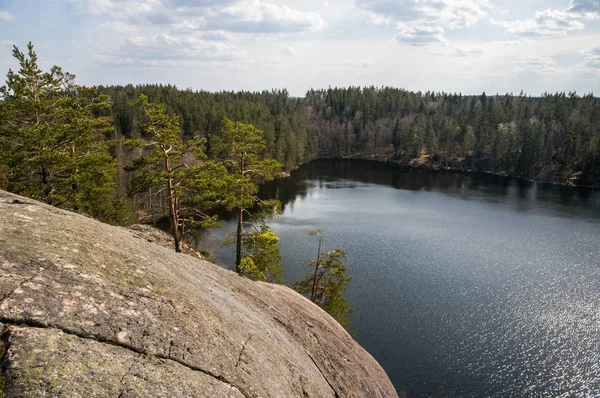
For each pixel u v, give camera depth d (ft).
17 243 15.78
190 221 61.93
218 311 19.97
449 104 515.50
